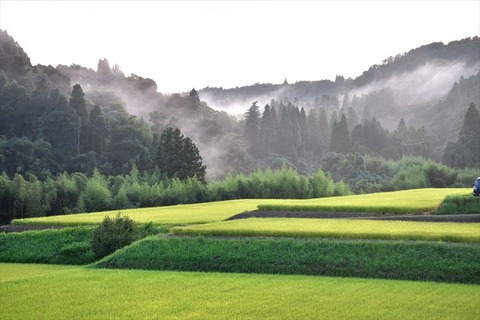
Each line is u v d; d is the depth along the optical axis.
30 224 78.31
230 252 47.38
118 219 59.62
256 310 30.44
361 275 40.81
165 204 125.06
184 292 35.47
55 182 142.12
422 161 193.50
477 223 54.16
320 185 135.38
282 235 50.44
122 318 29.17
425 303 31.20
